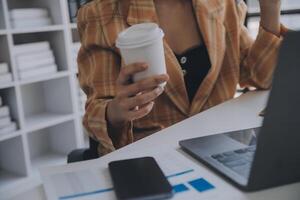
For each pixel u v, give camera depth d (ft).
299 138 1.45
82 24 3.60
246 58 4.02
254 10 6.04
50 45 8.09
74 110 8.21
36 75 7.35
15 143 7.41
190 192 1.59
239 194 1.55
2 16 6.70
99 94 3.04
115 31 3.33
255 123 2.67
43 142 8.86
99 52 3.36
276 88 1.31
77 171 1.86
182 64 3.57
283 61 1.27
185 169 1.84
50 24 7.68
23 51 7.12
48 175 1.81
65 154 8.66
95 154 2.91
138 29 2.24
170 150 2.15
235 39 3.92
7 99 7.21
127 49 2.11
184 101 3.46
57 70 8.03
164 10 3.70
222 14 3.84
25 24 7.11
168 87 3.36
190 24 3.70
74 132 8.32
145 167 1.80
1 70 6.73
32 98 8.46
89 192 1.61
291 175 1.57
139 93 2.22
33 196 1.69
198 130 2.56
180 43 3.67
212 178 1.73
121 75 2.20
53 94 8.48
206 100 3.62
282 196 1.51
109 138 2.65
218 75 3.73
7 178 7.41
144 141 2.36
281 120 1.39
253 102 3.35
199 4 3.65
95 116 2.68
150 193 1.53
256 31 3.96
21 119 7.17
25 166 7.40
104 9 3.49
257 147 1.45
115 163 1.86
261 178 1.54
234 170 1.73
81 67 3.51
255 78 3.85
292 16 6.77
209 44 3.58
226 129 2.56
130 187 1.58
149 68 2.14
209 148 2.06
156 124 3.38
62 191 1.63
